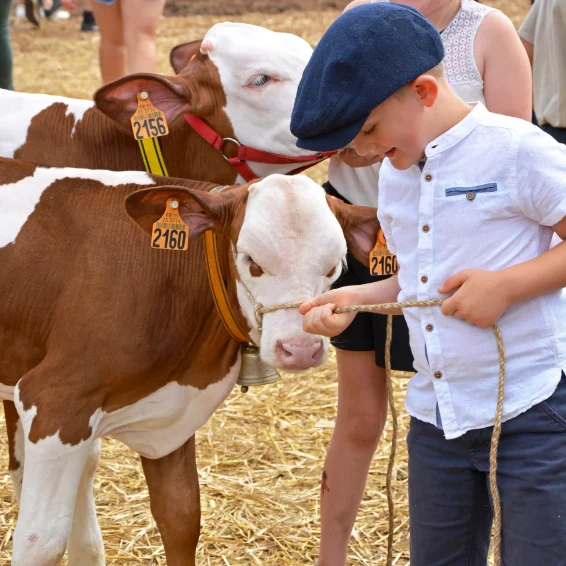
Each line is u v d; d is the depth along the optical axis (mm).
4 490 3943
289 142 3426
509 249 2271
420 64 2211
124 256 2863
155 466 3070
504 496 2340
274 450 4391
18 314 2871
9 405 3332
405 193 2420
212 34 3467
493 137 2270
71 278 2846
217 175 3543
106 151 3512
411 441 2549
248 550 3590
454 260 2309
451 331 2322
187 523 3055
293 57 3426
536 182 2211
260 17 16203
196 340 2906
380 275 3057
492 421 2307
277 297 2594
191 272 2879
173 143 3512
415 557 2590
